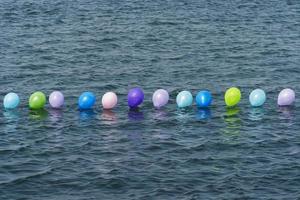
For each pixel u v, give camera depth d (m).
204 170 21.75
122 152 23.45
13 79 33.59
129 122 26.81
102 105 28.98
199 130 25.88
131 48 41.16
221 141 24.56
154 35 45.16
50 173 21.52
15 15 52.53
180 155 23.12
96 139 24.83
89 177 21.20
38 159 22.78
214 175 21.36
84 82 33.22
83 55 39.12
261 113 28.16
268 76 34.66
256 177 21.19
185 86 32.56
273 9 56.25
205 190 20.22
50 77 34.03
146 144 24.23
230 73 35.19
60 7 56.31
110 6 56.72
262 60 38.09
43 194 20.03
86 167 22.05
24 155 23.14
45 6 56.72
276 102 29.83
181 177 21.19
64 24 48.94
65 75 34.47
